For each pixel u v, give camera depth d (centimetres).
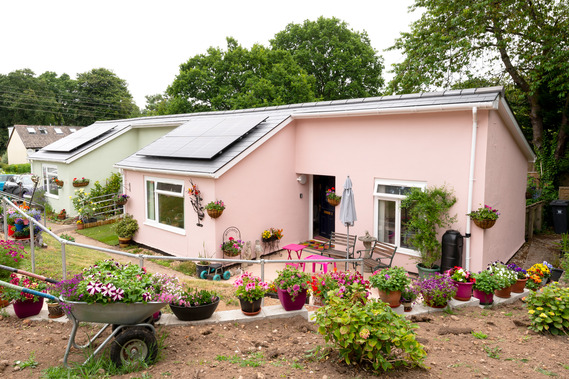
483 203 862
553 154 1688
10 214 1021
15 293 524
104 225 1572
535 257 1156
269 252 1158
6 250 625
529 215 1388
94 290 381
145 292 400
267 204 1141
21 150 4544
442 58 1739
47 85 5847
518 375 392
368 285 631
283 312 577
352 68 3142
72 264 850
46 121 5547
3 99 5312
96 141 1714
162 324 523
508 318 616
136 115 5922
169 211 1161
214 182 998
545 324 531
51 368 394
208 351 446
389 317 385
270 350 452
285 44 3331
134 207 1282
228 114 1480
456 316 621
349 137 1076
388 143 998
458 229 898
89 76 5516
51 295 406
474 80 1939
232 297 708
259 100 2664
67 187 1669
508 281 709
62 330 506
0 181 2177
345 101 1167
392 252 943
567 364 427
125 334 399
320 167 1152
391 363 389
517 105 1927
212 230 1018
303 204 1260
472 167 861
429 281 656
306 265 1093
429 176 933
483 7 1556
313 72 3253
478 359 434
